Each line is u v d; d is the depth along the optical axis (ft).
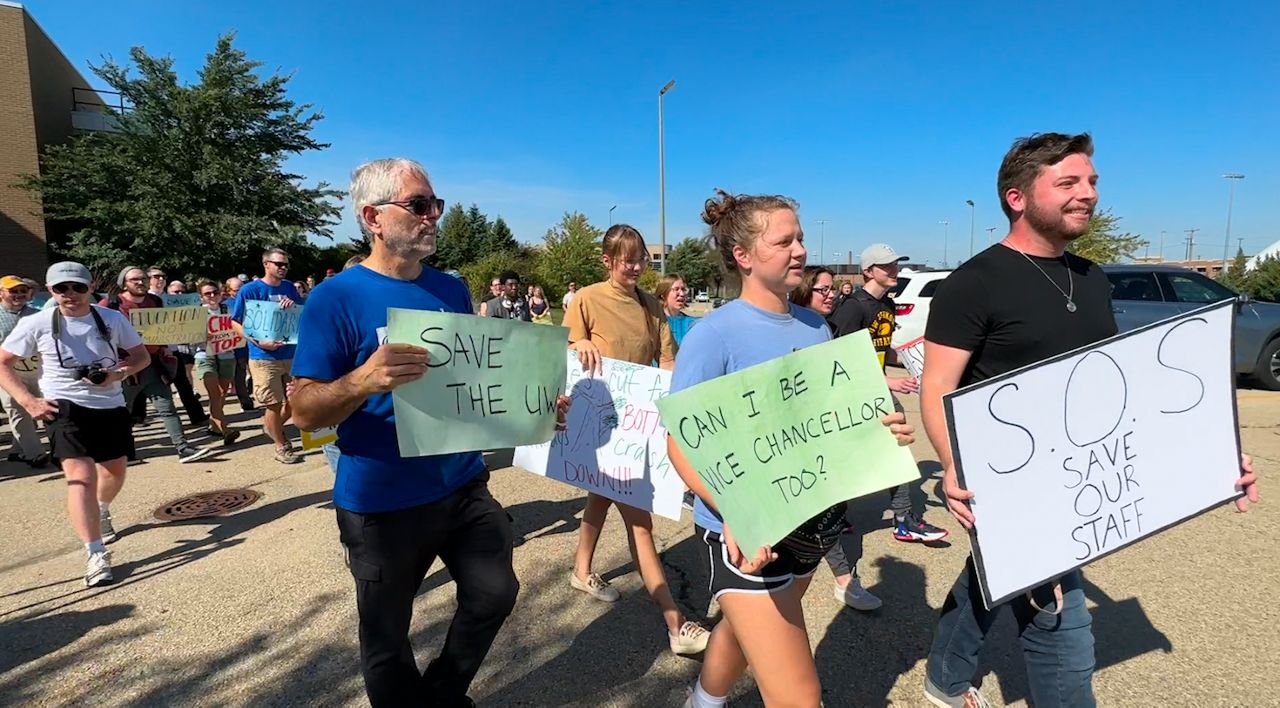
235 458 19.04
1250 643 8.77
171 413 18.65
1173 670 8.21
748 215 5.59
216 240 74.74
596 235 117.29
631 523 9.11
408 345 5.44
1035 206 5.86
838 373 5.42
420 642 9.05
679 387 5.59
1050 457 5.68
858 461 5.46
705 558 5.75
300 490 15.84
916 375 11.47
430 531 6.23
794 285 5.66
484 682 8.19
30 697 7.82
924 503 14.80
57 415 10.64
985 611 7.01
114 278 71.31
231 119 80.48
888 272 12.51
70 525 13.55
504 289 28.48
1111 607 9.79
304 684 8.09
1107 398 5.77
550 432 6.95
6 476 17.46
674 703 7.77
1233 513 13.41
